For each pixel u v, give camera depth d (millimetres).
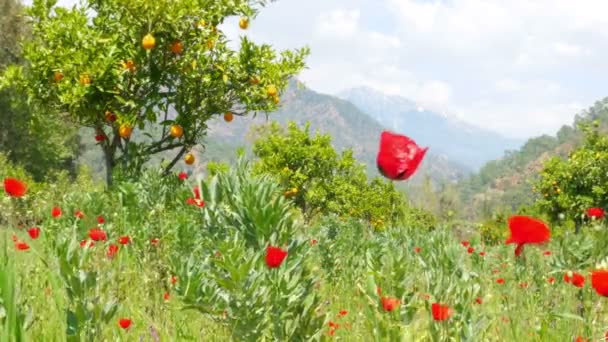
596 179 32094
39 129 14477
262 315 3107
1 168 24531
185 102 13078
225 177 3820
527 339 3609
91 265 2852
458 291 2773
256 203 3492
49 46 12664
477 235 7227
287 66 14102
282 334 3102
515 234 2727
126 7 12156
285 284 3121
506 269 6652
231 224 3721
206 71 13273
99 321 2502
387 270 3113
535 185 34750
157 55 12750
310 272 3404
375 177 35000
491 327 3506
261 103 14086
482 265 6516
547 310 4309
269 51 13758
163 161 12656
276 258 2949
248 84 13695
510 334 3594
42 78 12695
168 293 4578
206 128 13188
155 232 6367
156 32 12625
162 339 3254
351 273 7152
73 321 2449
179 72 12836
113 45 12250
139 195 9102
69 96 11844
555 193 33656
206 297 3307
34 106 14000
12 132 36812
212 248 3676
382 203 30953
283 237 3432
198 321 3705
